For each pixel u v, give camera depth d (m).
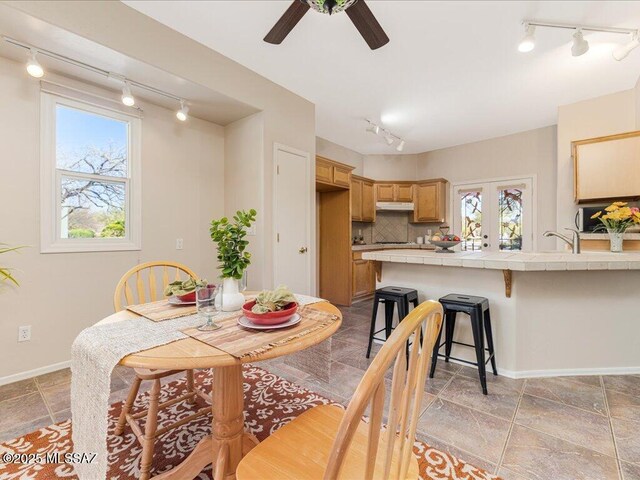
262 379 2.32
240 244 1.48
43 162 2.37
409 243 6.06
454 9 2.19
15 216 2.24
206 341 1.05
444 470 1.42
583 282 2.37
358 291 5.07
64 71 2.38
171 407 1.95
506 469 1.43
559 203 3.80
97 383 0.96
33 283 2.33
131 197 2.86
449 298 2.31
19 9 1.76
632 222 2.89
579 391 2.12
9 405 1.94
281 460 0.91
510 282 2.31
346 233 4.89
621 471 1.41
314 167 3.81
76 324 2.53
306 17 2.29
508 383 2.24
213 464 1.28
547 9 2.20
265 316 1.18
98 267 2.65
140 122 2.91
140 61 2.27
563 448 1.56
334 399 2.04
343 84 3.32
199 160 3.37
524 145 4.83
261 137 3.19
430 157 5.93
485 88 3.40
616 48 2.62
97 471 0.95
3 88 2.19
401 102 3.76
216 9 2.23
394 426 0.69
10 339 2.23
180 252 3.20
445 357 2.56
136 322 1.27
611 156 3.24
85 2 2.01
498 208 5.11
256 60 2.87
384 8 2.18
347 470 0.89
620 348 2.38
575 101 3.71
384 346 0.62
